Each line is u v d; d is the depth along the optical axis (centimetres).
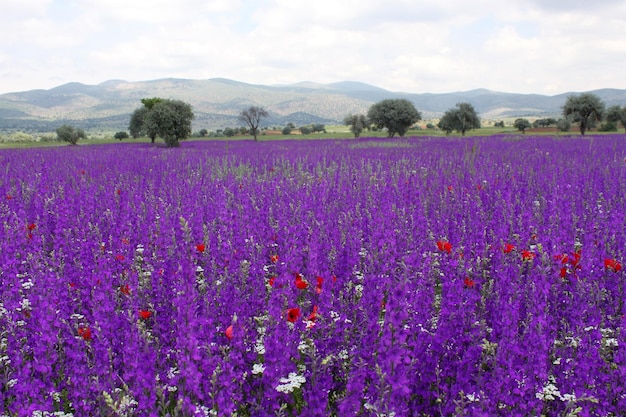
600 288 643
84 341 491
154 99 9125
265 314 631
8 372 498
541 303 482
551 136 5819
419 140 5556
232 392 451
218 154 3325
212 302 579
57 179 1734
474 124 8750
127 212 1099
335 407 482
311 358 476
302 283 554
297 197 1233
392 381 394
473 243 811
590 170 1658
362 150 3488
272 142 6378
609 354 540
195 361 487
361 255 859
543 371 443
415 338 505
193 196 1288
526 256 664
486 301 608
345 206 1184
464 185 1459
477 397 432
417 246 792
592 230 873
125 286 615
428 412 455
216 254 784
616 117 8744
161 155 3197
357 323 572
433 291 609
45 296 518
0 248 714
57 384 521
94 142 9362
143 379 438
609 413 455
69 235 870
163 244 813
